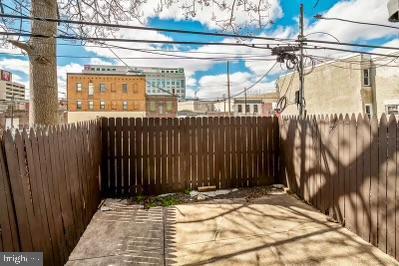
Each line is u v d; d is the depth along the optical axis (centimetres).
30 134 221
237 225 392
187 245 331
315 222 396
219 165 611
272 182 636
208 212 452
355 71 1585
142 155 571
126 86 4009
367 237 329
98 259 299
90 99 3894
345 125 374
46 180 248
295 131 545
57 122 451
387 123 294
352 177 358
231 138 616
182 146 592
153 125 575
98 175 496
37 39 426
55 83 448
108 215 444
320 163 446
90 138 432
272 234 357
